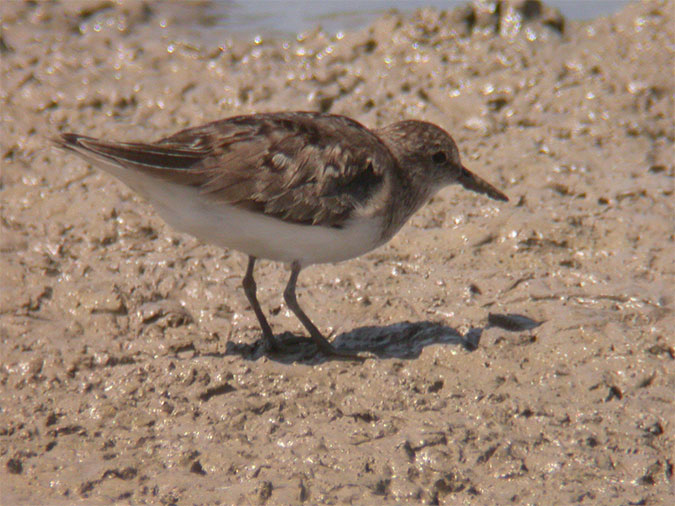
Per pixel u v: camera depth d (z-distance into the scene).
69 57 19.83
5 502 8.77
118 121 17.36
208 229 10.59
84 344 11.58
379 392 10.45
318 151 10.74
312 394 10.45
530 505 8.66
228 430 9.81
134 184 10.34
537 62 18.50
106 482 9.07
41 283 12.76
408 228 13.91
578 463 9.19
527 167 15.29
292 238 10.73
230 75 18.88
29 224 14.20
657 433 9.61
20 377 10.85
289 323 12.06
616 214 13.84
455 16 20.00
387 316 12.03
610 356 10.75
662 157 15.52
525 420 9.85
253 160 10.48
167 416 10.07
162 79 18.81
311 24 21.81
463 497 8.84
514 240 13.50
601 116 16.70
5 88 18.42
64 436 9.77
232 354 11.38
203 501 8.74
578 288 12.42
